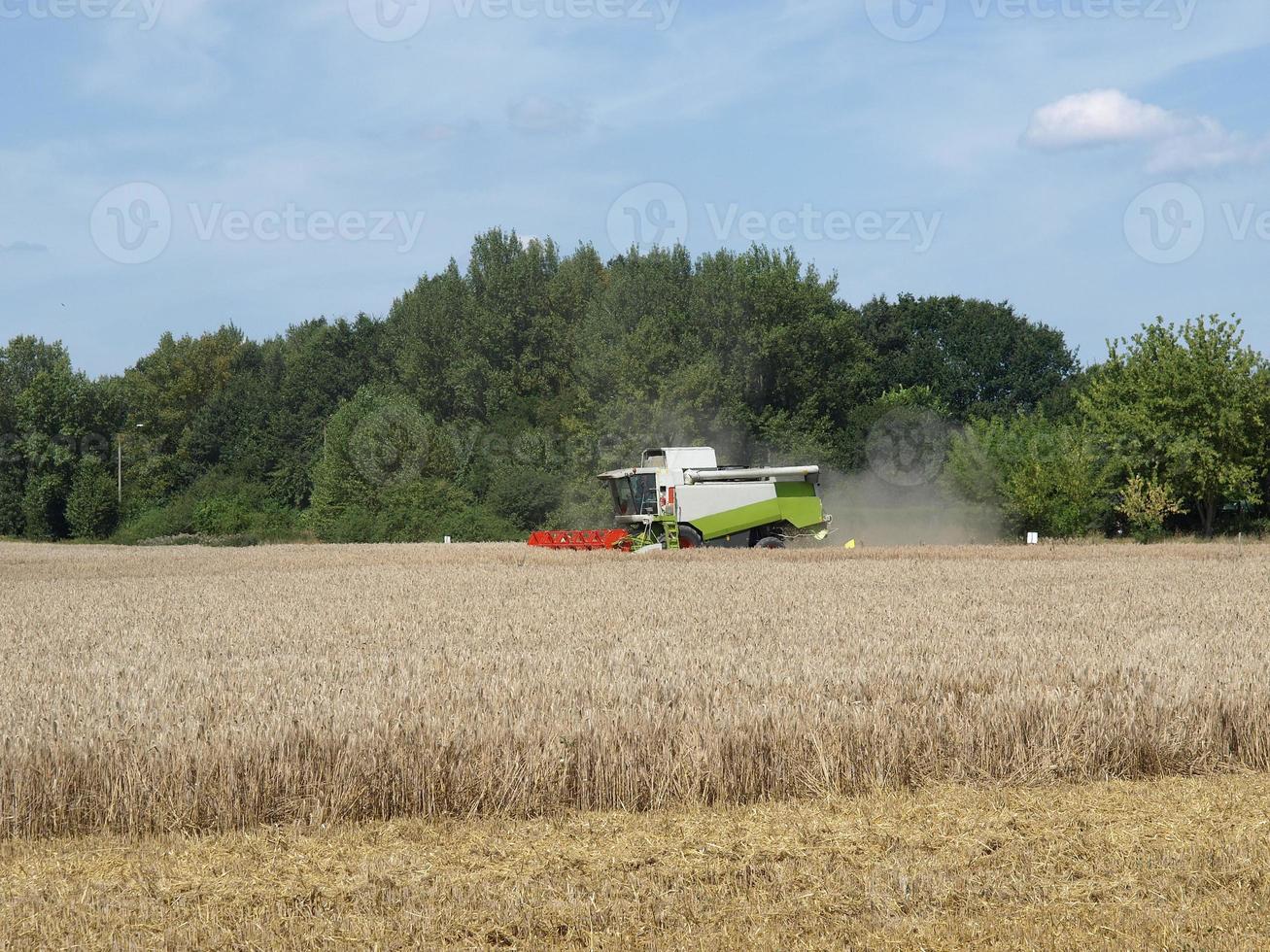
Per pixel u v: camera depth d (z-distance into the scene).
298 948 7.19
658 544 42.38
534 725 10.45
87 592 29.22
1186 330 52.16
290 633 19.25
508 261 99.44
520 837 9.34
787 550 39.91
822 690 12.15
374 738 9.96
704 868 8.48
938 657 14.35
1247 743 11.51
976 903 7.73
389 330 114.25
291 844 9.20
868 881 8.11
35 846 9.24
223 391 128.38
